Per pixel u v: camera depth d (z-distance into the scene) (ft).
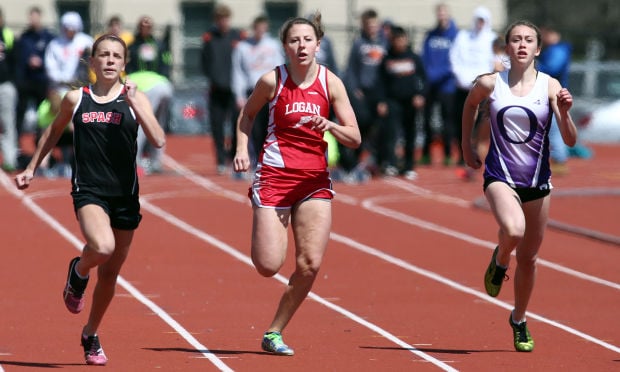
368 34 197.67
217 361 81.10
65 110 78.02
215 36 197.88
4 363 79.56
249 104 81.56
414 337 91.40
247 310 101.04
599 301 109.40
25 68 200.95
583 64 328.29
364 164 207.82
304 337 90.53
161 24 389.19
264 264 79.61
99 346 80.02
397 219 156.87
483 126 101.60
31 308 100.17
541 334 93.76
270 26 397.39
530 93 83.05
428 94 221.46
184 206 163.22
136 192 78.69
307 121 79.97
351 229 147.95
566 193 186.09
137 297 105.81
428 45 220.23
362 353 84.89
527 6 503.20
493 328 95.71
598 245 143.43
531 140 83.15
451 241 141.59
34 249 129.80
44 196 168.35
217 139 200.95
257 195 80.59
